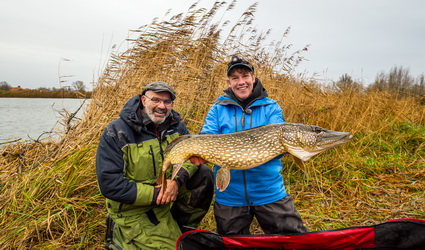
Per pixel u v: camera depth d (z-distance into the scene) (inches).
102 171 90.9
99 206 126.3
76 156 134.0
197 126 178.9
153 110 97.8
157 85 97.3
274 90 207.6
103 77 200.4
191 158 96.3
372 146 200.1
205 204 112.5
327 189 148.5
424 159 176.1
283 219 94.8
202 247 90.2
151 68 198.4
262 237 88.4
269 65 226.8
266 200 96.3
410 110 288.8
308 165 171.6
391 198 137.0
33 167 149.3
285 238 87.7
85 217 119.0
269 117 99.7
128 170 98.5
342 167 167.0
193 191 109.9
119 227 99.9
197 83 200.1
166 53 199.8
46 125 365.1
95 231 113.7
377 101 271.4
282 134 87.8
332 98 245.8
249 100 101.4
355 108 239.0
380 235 85.6
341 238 86.5
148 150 98.3
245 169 92.8
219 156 89.3
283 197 98.5
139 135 98.7
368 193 143.3
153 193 94.0
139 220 96.8
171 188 98.0
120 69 203.2
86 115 182.2
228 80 103.2
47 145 182.7
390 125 231.0
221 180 89.9
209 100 198.7
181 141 92.4
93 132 156.4
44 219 110.7
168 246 95.9
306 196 146.0
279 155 98.7
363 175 160.7
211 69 209.3
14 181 135.3
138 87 188.4
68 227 111.7
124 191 91.4
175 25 205.9
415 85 388.5
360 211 127.1
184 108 192.2
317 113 213.0
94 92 198.4
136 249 94.9
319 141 87.1
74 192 130.0
